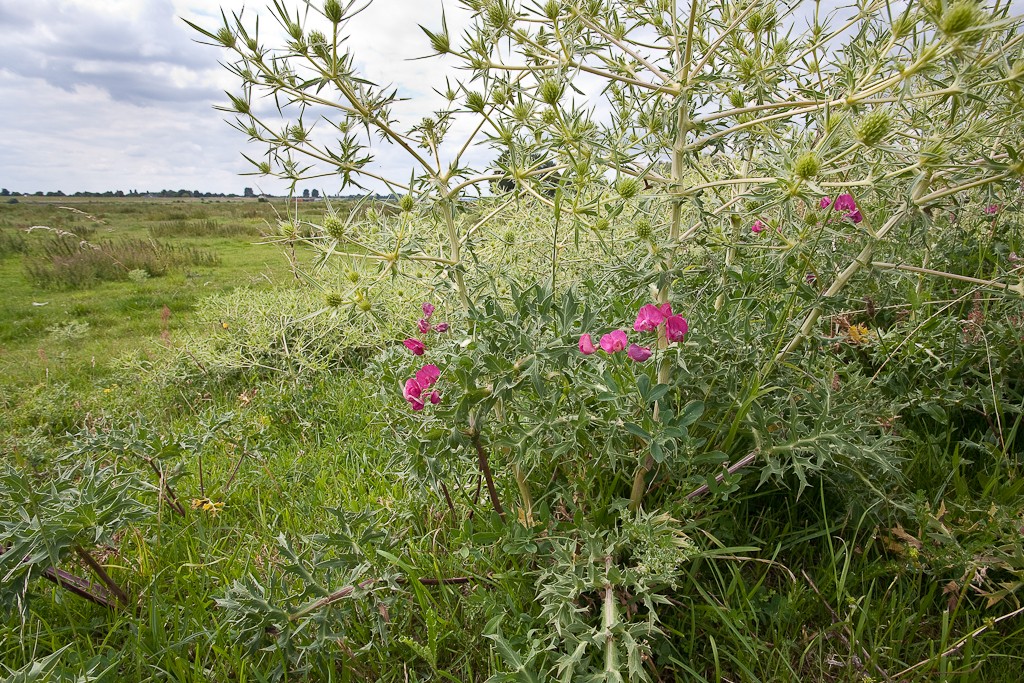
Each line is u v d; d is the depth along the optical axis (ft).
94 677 5.21
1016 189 7.16
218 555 7.64
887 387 7.71
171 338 19.39
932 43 4.32
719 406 6.47
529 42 5.85
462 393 5.59
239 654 5.68
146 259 40.91
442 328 8.04
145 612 6.45
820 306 5.96
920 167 4.83
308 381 14.21
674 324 5.55
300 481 9.50
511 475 7.19
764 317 6.82
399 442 7.09
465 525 5.99
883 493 6.04
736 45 6.65
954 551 5.54
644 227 5.87
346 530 6.02
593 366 6.18
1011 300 7.13
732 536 6.22
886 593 5.49
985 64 4.50
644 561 4.99
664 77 5.54
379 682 5.41
